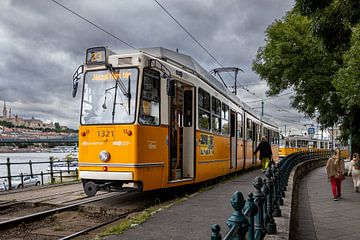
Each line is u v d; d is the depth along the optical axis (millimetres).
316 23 7680
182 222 7109
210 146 13398
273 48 20047
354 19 7359
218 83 15688
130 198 11625
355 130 19969
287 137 43594
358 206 12500
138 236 6148
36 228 8055
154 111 10109
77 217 9164
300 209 11961
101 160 9648
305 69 19453
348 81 11664
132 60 9859
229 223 3018
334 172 13930
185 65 12266
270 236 5742
